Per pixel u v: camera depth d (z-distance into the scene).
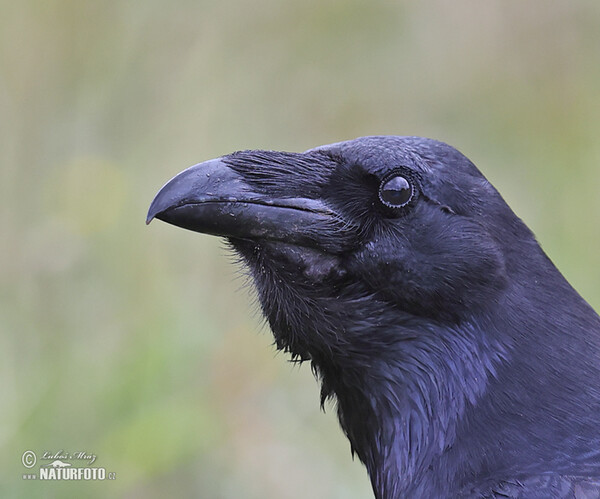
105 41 13.94
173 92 14.13
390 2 15.64
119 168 13.39
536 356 7.72
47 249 12.70
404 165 7.93
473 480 7.58
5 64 13.65
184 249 12.98
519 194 15.28
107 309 12.63
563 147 15.32
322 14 15.26
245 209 8.06
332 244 8.02
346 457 12.16
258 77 14.74
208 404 12.02
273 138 14.58
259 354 12.32
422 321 7.98
